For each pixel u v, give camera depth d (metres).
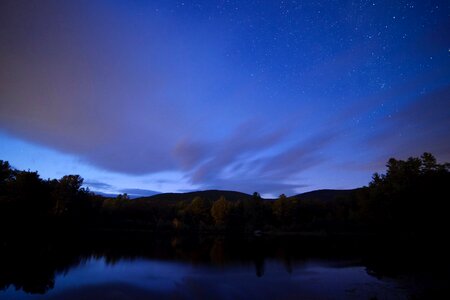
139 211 146.25
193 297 24.70
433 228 55.09
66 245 59.84
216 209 148.50
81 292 25.48
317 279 31.02
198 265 40.66
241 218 145.12
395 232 68.19
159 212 152.38
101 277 31.59
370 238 93.25
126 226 132.00
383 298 23.41
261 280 30.89
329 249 60.59
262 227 145.00
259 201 151.12
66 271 34.28
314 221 137.38
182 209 159.75
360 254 51.16
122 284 28.58
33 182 70.50
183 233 128.38
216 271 36.19
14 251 47.50
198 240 89.12
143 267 38.31
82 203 108.50
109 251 53.53
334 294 25.03
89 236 85.81
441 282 27.58
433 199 52.38
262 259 46.75
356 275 32.75
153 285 28.47
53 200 89.44
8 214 63.03
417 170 58.94
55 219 87.62
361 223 113.19
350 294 24.88
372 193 70.12
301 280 30.66
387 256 46.69
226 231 143.38
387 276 31.52
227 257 49.31
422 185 54.94
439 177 53.88
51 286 27.28
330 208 150.75
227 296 25.00
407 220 58.94
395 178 61.84
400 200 57.91
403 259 42.59
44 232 79.88
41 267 36.09
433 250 49.41
